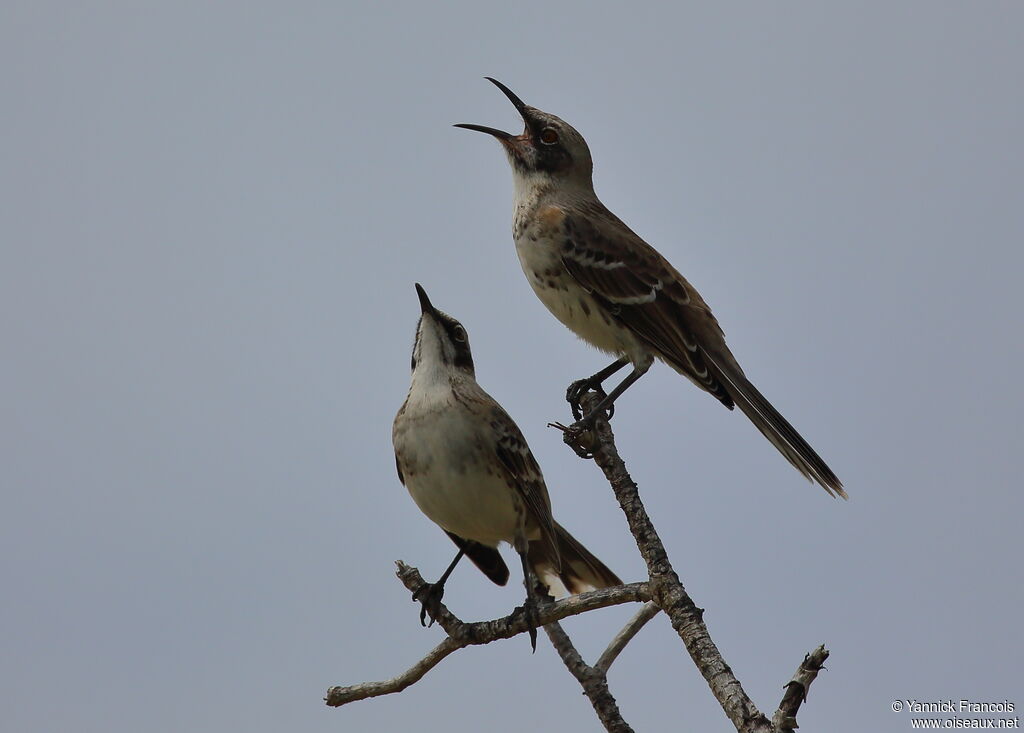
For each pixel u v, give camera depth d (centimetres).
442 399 1052
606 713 873
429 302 1088
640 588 801
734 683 749
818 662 682
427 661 874
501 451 1044
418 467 1058
